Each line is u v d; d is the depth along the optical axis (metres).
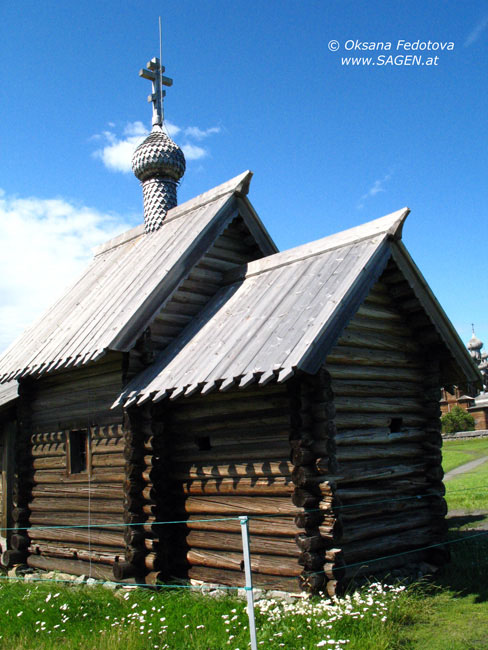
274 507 8.50
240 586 8.74
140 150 14.16
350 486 8.89
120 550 10.20
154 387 9.40
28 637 7.21
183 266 11.05
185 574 9.56
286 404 8.53
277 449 8.55
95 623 7.45
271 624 6.67
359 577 8.63
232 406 9.20
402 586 7.99
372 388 9.45
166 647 6.42
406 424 10.05
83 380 11.31
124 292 11.33
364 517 9.03
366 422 9.20
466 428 53.16
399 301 10.05
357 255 9.05
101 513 10.62
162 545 9.59
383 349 9.80
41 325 13.12
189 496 9.69
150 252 12.38
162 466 9.84
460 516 14.17
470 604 7.73
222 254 12.02
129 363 10.30
